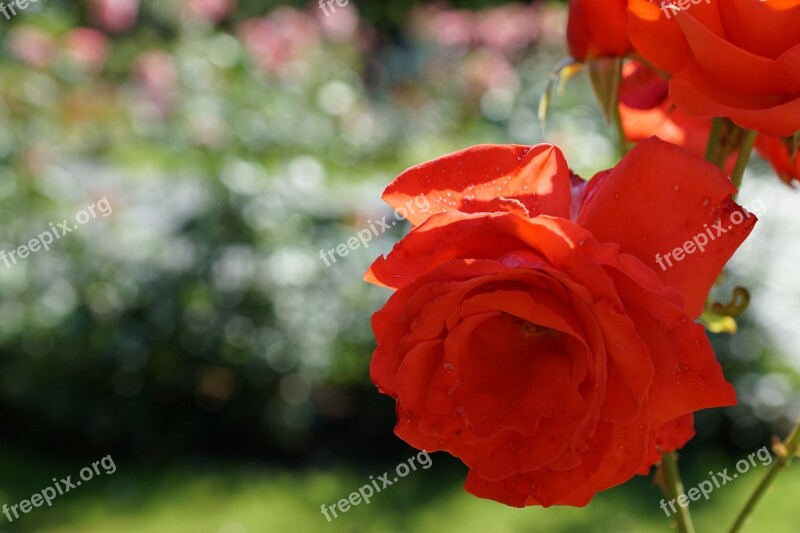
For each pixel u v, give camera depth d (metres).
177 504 3.14
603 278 0.60
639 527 2.86
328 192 3.87
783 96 0.68
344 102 4.45
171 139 3.83
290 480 3.33
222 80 4.03
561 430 0.68
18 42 4.04
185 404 3.62
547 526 2.90
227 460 3.53
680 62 0.71
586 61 0.87
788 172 0.89
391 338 0.69
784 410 3.50
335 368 3.50
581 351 0.67
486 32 5.07
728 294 3.51
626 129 0.99
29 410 3.56
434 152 4.37
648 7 0.69
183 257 3.55
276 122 3.93
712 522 2.88
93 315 3.52
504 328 0.72
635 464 0.66
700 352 0.62
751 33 0.67
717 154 0.83
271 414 3.51
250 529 2.96
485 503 3.06
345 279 3.53
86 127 4.25
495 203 0.65
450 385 0.70
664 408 0.65
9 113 3.87
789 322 3.69
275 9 6.76
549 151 0.68
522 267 0.63
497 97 4.80
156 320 3.50
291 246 3.50
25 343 3.52
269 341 3.50
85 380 3.56
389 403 3.65
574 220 0.70
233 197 3.49
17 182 3.58
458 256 0.67
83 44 4.21
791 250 3.58
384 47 7.08
